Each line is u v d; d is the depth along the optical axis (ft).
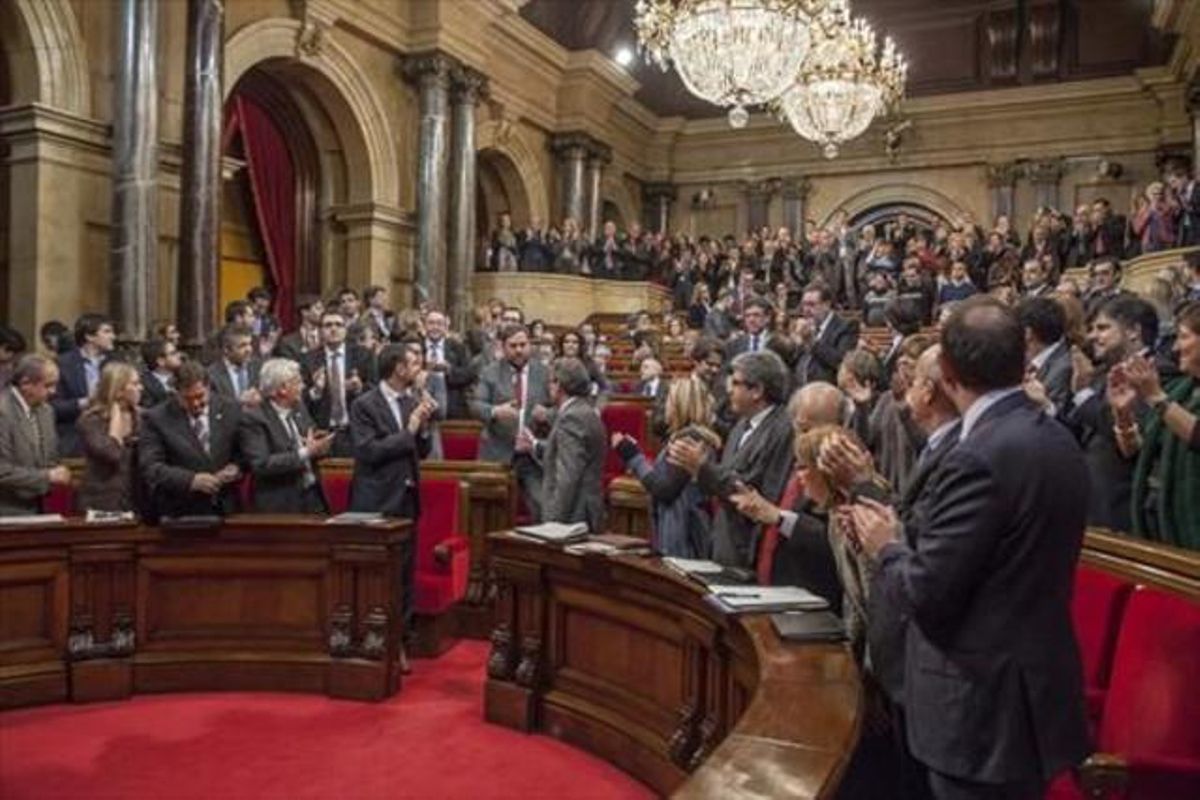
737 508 10.49
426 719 14.37
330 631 15.30
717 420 16.21
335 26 39.09
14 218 28.30
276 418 16.43
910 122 61.77
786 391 11.64
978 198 61.05
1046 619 5.73
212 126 30.32
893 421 12.75
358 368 23.32
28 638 14.52
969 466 5.80
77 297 28.99
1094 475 11.74
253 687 15.39
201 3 30.04
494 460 22.12
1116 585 9.63
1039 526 5.69
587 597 13.33
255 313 27.86
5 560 14.14
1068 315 13.55
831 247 46.60
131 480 15.90
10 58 28.48
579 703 13.38
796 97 39.17
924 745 5.91
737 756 5.68
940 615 5.79
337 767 12.46
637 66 62.85
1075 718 5.71
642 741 12.15
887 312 19.77
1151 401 9.94
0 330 18.26
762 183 65.87
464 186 44.55
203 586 15.47
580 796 11.70
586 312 50.11
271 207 40.52
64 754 12.71
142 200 28.12
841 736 6.04
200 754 12.81
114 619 15.05
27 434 15.37
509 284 47.88
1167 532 10.14
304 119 41.11
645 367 30.76
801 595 9.76
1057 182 58.95
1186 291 19.61
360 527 15.17
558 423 15.42
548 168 56.13
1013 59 59.16
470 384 26.55
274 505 16.28
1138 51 56.29
